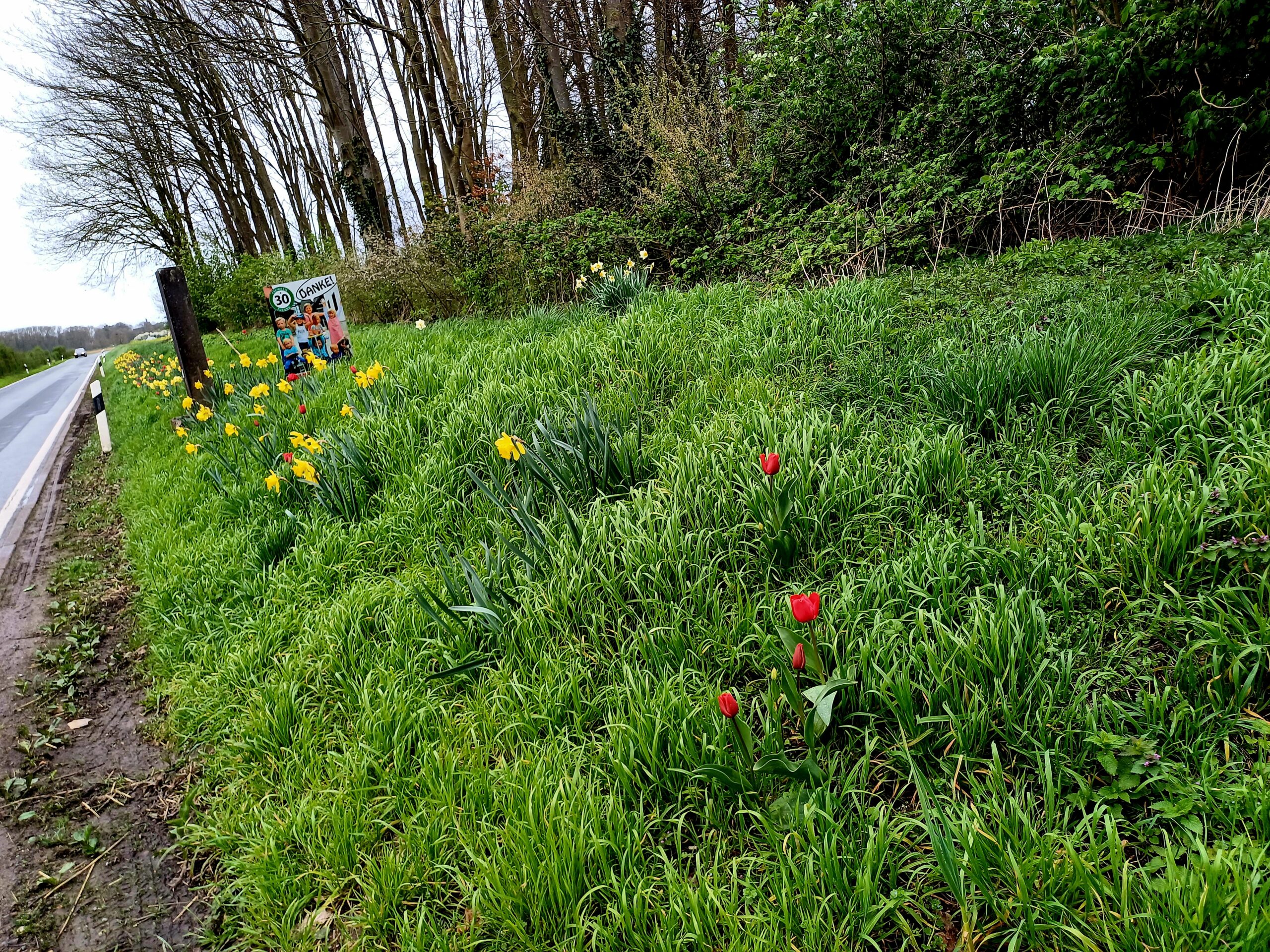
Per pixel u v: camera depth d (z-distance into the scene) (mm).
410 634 3102
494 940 1827
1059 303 4125
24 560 5480
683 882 1800
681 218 8625
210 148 25875
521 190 11766
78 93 22609
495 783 2246
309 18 14180
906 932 1598
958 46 6508
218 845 2434
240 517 4855
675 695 2316
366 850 2227
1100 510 2480
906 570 2516
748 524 2930
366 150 15484
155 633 3936
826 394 3996
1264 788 1597
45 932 2221
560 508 3492
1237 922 1353
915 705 2086
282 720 2795
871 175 6719
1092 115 5547
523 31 15414
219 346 16875
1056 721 1933
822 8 6621
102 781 2896
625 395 4594
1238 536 2213
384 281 12492
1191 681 1939
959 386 3490
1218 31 4648
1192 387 2916
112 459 8297
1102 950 1438
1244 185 5141
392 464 4656
